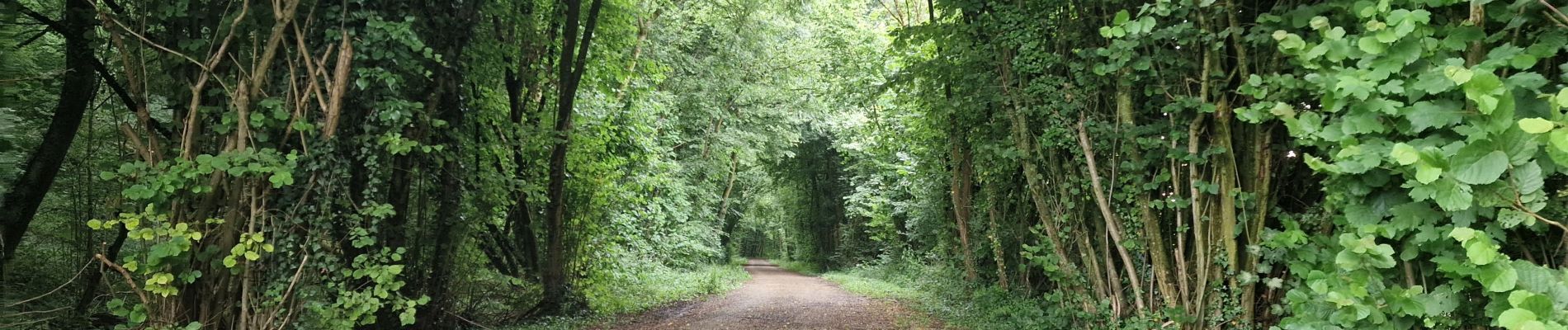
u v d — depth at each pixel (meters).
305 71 5.64
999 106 8.27
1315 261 4.66
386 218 6.63
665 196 17.95
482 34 8.29
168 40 5.38
